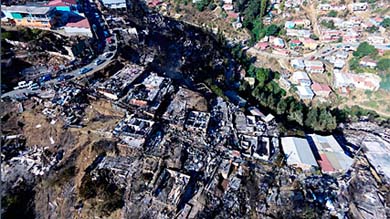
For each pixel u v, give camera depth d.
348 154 72.38
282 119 86.06
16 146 54.69
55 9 83.12
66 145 55.75
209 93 80.31
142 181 51.72
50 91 64.19
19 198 49.22
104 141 55.91
